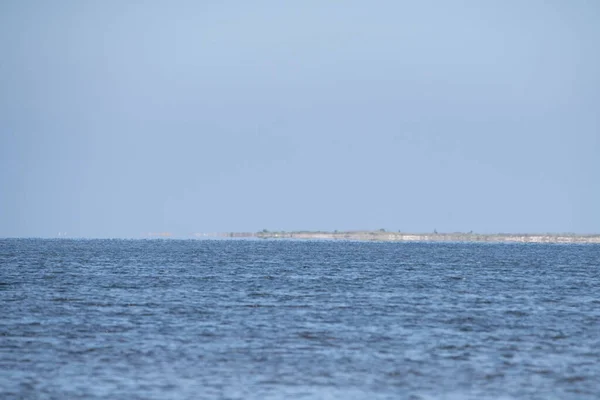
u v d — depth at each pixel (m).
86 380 127.81
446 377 131.88
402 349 153.88
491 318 197.25
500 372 135.38
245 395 120.62
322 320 191.00
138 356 145.12
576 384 128.25
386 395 121.50
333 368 137.38
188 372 133.50
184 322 186.38
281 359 143.88
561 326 184.25
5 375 130.50
